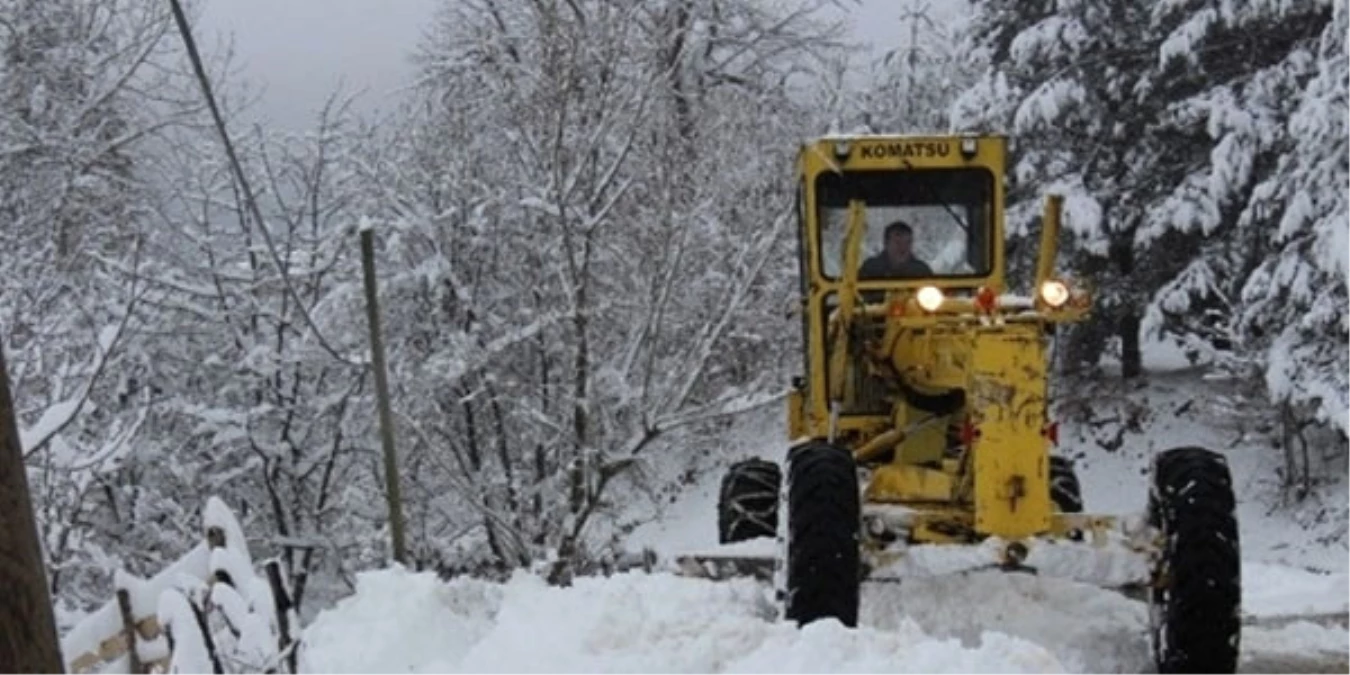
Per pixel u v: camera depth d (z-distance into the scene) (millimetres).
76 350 12227
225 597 4914
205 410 14109
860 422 8555
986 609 8117
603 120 14281
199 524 13945
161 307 14266
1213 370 24078
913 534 7238
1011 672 5895
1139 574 7039
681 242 14133
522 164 14875
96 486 11742
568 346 14836
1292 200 19797
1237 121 22156
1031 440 6875
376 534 14602
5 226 13492
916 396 8109
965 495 7328
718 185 14859
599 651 6574
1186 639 6984
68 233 14594
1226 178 22156
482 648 6945
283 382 15039
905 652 6086
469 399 14727
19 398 10195
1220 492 7016
